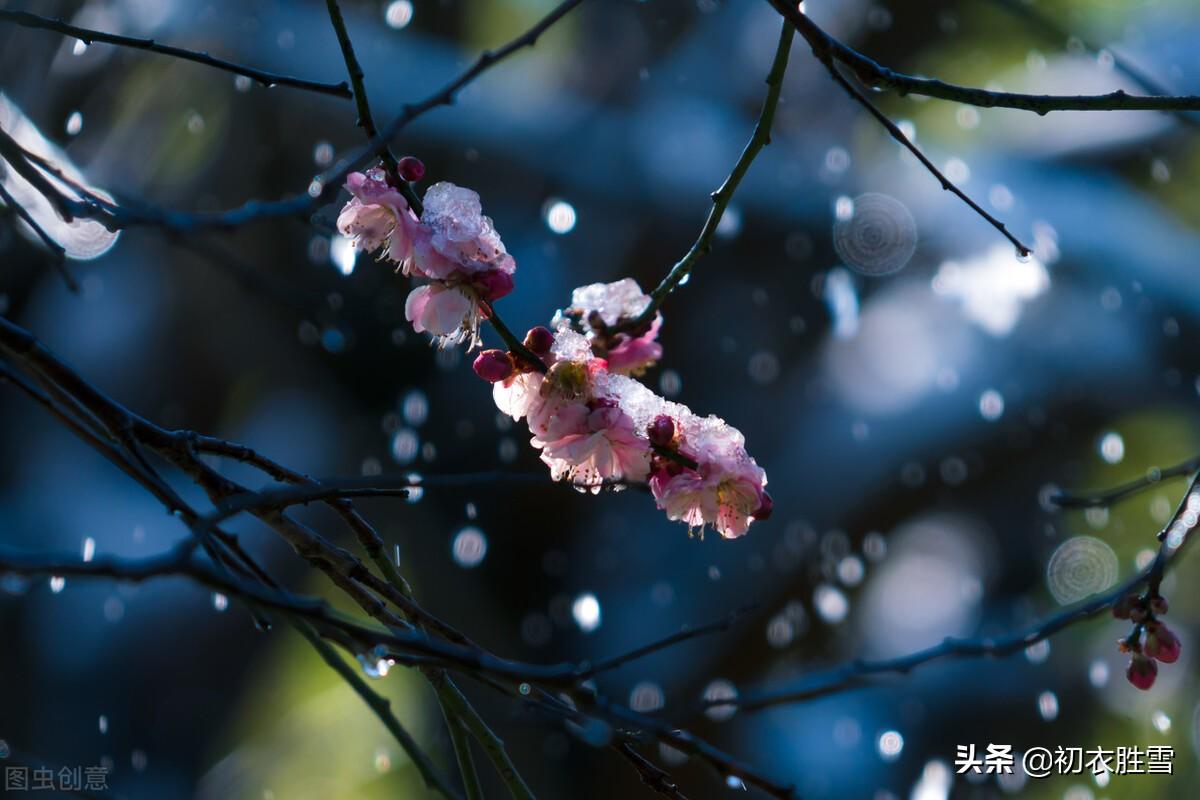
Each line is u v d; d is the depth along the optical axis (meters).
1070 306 6.10
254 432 6.73
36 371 1.79
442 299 1.74
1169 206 6.52
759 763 5.99
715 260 6.36
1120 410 6.00
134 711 6.81
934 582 6.88
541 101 6.86
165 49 1.89
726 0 6.96
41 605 6.75
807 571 6.13
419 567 6.55
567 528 6.42
